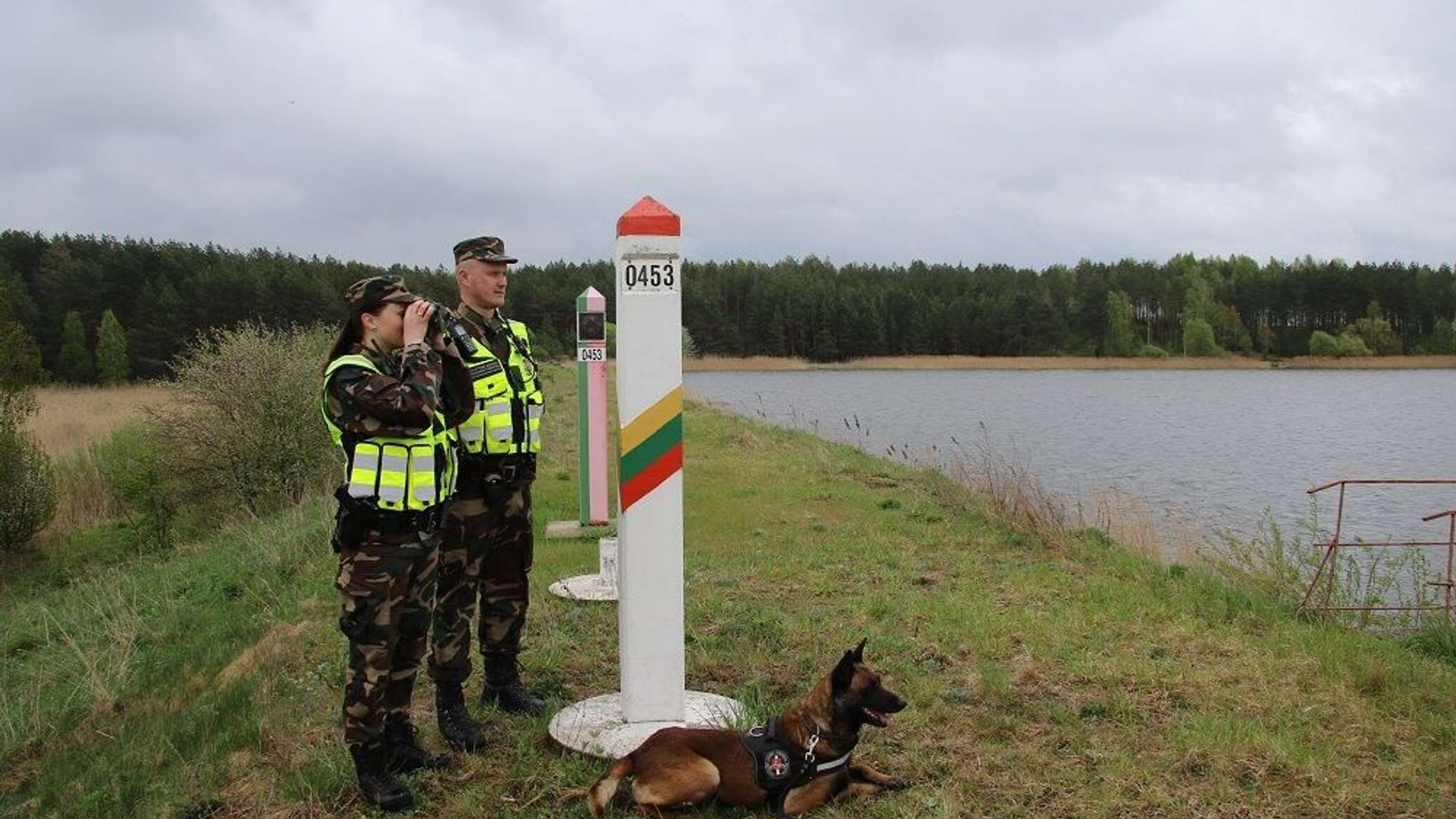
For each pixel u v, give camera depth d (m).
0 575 13.27
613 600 7.42
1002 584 8.02
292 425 14.55
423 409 4.01
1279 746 4.71
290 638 6.86
